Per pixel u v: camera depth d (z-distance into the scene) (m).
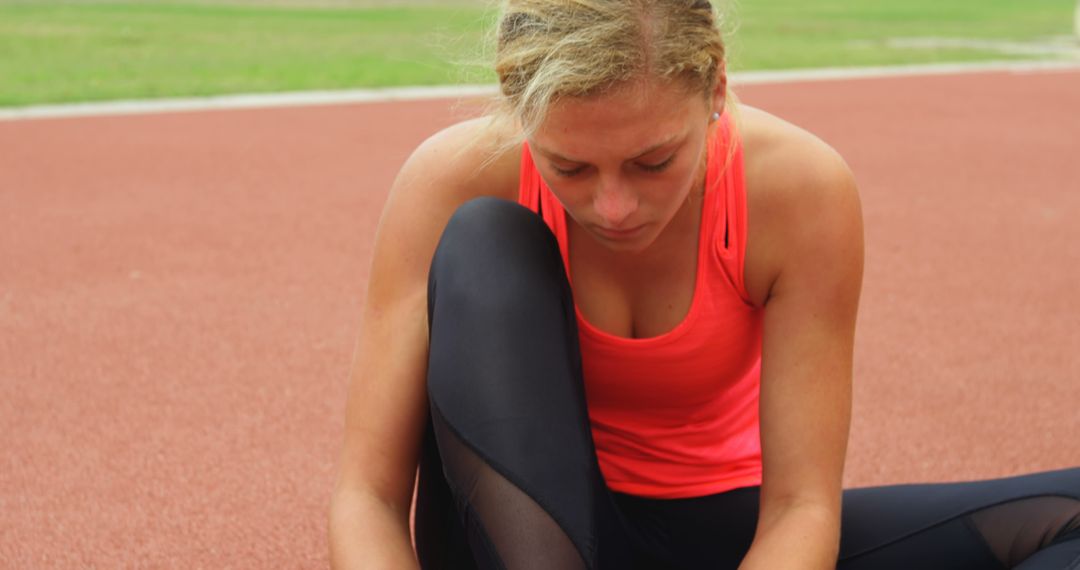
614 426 1.85
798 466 1.69
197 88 11.11
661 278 1.72
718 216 1.68
